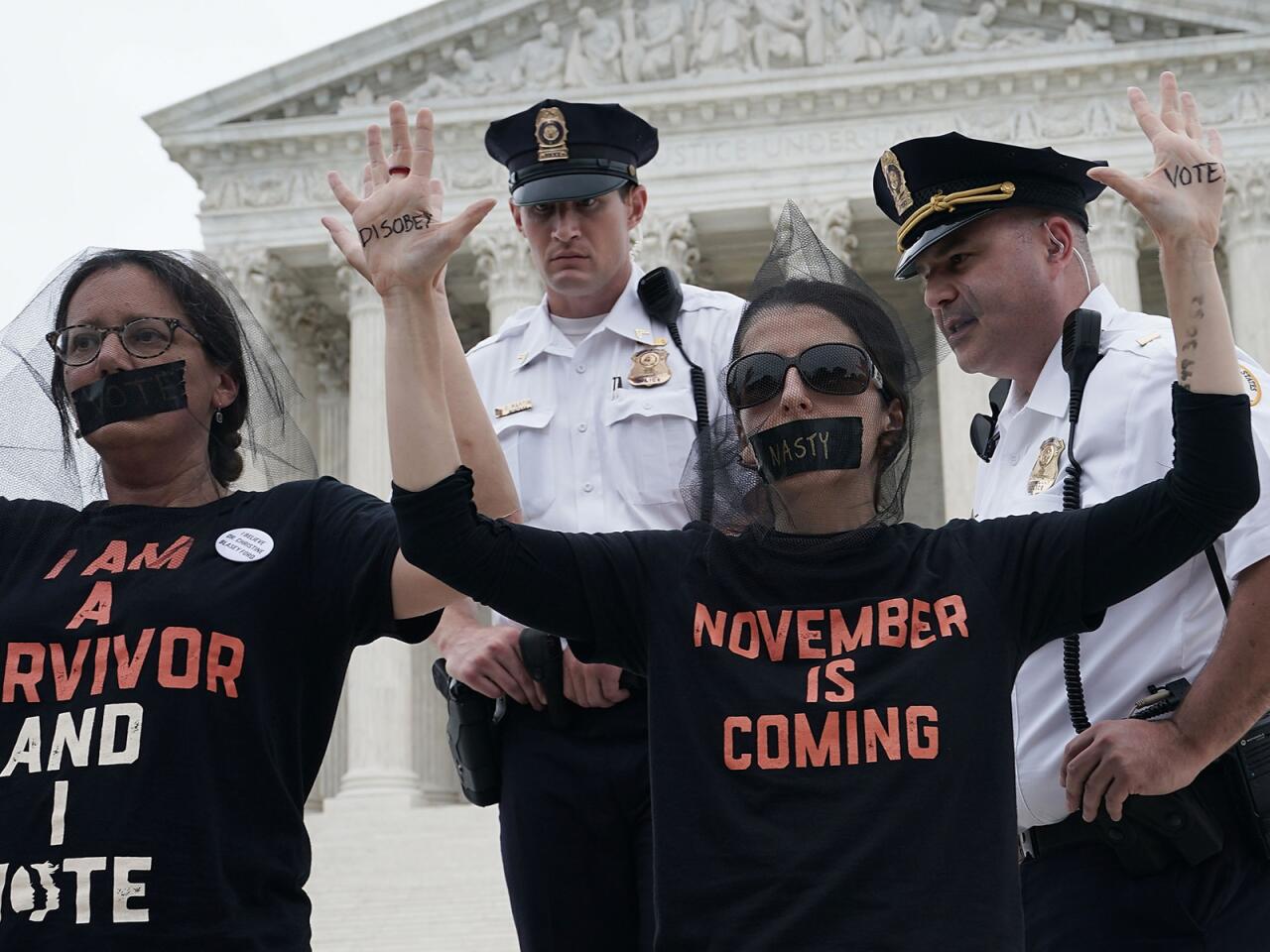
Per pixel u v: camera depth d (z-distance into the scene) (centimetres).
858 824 566
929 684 584
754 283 661
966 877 562
